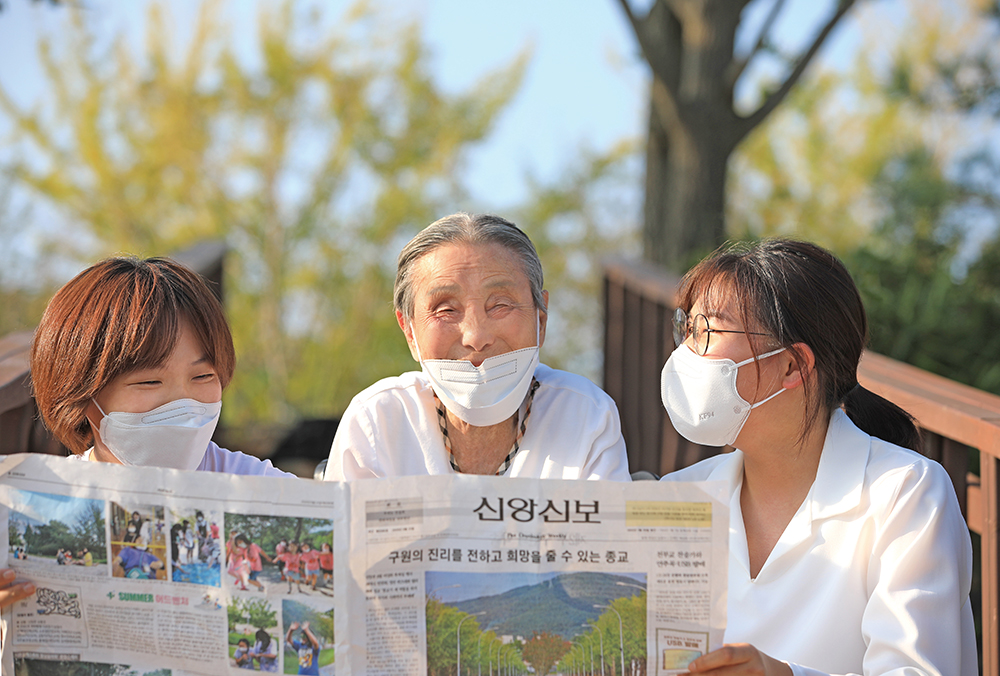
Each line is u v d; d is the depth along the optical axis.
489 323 1.61
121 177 8.21
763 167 11.44
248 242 8.62
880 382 2.19
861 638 1.46
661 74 5.79
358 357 8.42
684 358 1.57
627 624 1.21
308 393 8.20
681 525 1.20
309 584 1.23
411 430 1.75
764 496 1.63
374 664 1.23
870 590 1.45
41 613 1.31
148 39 8.16
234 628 1.25
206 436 1.53
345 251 8.74
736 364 1.50
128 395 1.48
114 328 1.45
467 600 1.22
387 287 8.76
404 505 1.22
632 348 4.98
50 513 1.29
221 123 8.44
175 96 8.16
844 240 10.51
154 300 1.47
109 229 8.27
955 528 1.43
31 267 7.82
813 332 1.49
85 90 8.10
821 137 11.55
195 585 1.26
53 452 2.21
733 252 1.58
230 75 8.20
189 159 8.32
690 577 1.20
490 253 1.61
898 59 9.30
